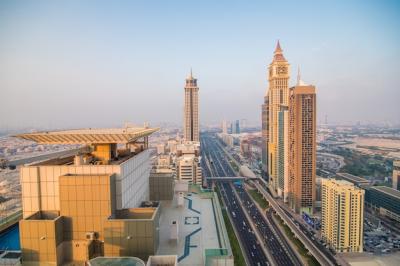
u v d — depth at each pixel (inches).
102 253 2561.5
